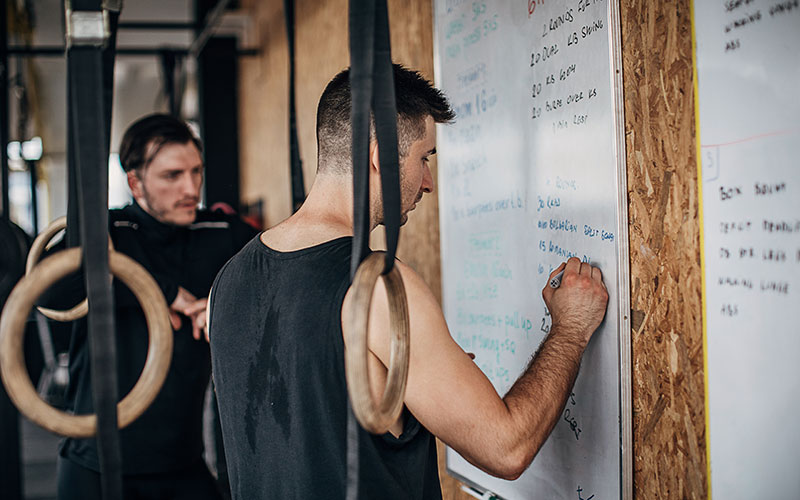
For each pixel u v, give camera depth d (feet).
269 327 3.72
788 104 3.16
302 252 3.72
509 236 5.60
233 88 18.37
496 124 5.76
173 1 20.15
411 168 4.03
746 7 3.38
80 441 6.73
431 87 4.19
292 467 3.61
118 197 36.50
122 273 2.48
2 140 9.01
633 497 4.37
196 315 7.06
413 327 3.47
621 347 4.31
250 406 3.83
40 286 2.33
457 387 3.49
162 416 7.06
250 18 18.34
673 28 3.88
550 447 5.11
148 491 7.13
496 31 5.72
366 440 3.52
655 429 4.16
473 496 6.42
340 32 10.26
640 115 4.17
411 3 8.24
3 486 9.25
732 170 3.51
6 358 2.27
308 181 12.47
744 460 3.50
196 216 8.18
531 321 5.29
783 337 3.23
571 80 4.71
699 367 3.79
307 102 12.48
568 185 4.77
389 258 2.59
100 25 2.34
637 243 4.24
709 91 3.63
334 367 3.46
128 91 28.84
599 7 4.39
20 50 13.58
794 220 3.14
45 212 35.45
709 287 3.68
